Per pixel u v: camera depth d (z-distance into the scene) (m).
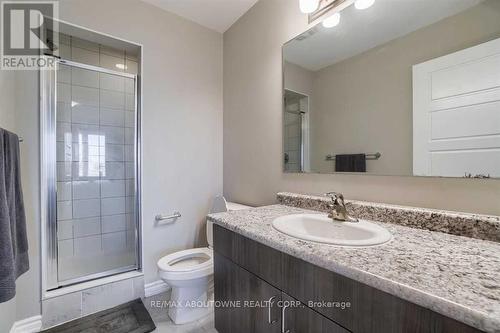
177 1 1.78
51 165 1.55
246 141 1.92
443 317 0.46
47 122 1.52
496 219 0.75
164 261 1.55
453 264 0.60
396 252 0.68
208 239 1.88
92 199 1.90
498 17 0.79
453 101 0.89
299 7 1.39
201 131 2.07
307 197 1.36
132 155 1.89
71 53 1.83
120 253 1.97
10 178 1.08
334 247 0.73
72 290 1.51
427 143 0.96
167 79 1.88
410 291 0.49
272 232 0.91
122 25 1.67
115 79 1.87
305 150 1.46
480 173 0.83
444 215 0.85
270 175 1.70
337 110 1.29
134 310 1.60
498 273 0.55
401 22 1.04
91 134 1.87
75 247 1.83
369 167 1.16
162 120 1.86
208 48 2.11
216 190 2.16
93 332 1.38
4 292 0.94
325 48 1.34
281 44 1.59
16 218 1.15
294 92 1.51
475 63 0.84
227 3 1.80
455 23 0.89
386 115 1.09
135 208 1.84
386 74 1.09
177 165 1.94
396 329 0.53
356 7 1.20
